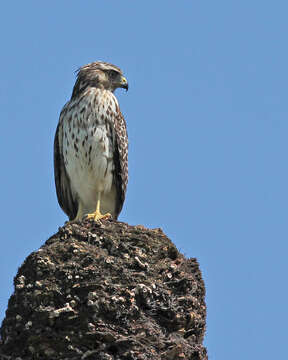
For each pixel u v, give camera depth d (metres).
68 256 13.77
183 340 13.23
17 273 13.91
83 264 13.62
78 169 18.62
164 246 14.38
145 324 13.08
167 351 12.98
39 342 12.77
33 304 13.15
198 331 13.64
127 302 13.10
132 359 12.62
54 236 14.57
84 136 18.48
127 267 13.79
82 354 12.58
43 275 13.49
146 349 12.83
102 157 18.58
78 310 12.95
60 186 19.27
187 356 13.17
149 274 13.77
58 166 19.16
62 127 18.83
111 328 12.88
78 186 18.83
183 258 14.42
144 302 13.26
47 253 13.83
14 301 13.48
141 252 14.12
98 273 13.43
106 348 12.69
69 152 18.66
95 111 18.58
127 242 14.30
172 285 13.74
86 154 18.50
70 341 12.69
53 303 13.12
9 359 12.85
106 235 14.40
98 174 18.62
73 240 14.21
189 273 14.12
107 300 13.02
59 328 12.84
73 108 18.70
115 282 13.41
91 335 12.69
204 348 13.48
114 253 14.09
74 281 13.30
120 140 18.89
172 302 13.47
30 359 12.75
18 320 13.12
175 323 13.33
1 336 13.28
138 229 14.63
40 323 12.88
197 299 13.87
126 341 12.77
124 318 12.98
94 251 13.92
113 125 18.77
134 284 13.38
